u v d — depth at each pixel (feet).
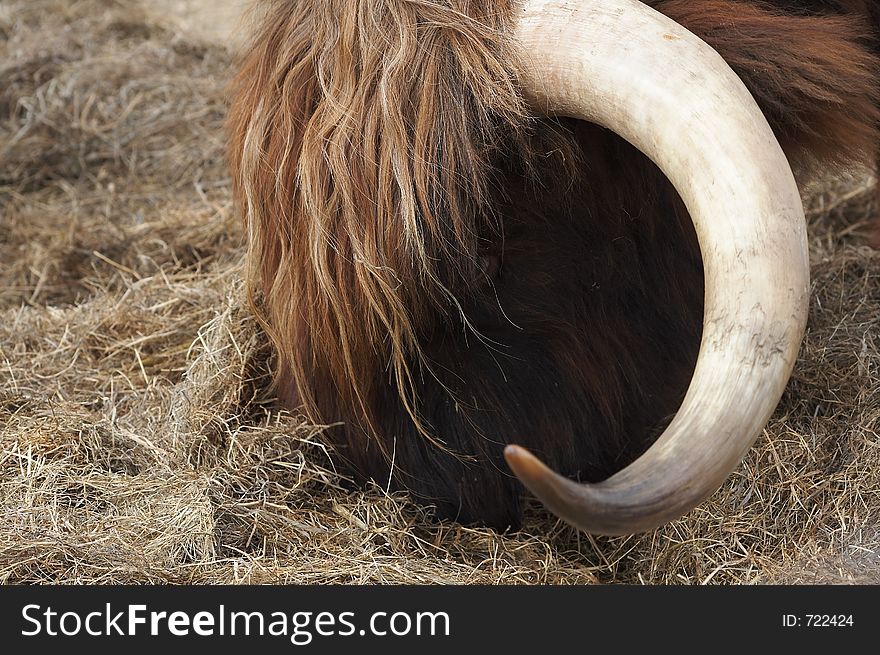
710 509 7.47
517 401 7.30
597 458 7.67
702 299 7.83
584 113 6.22
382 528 7.39
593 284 7.37
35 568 6.96
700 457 4.89
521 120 6.49
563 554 7.73
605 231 7.26
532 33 6.35
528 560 7.41
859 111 7.02
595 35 6.08
